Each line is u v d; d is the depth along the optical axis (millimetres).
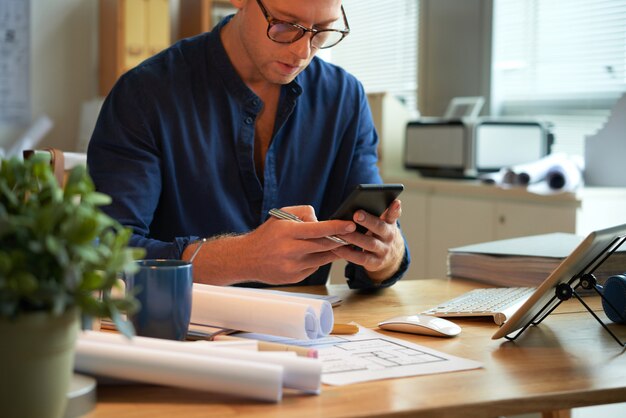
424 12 3910
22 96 3771
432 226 3072
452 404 846
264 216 1787
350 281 1571
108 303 699
